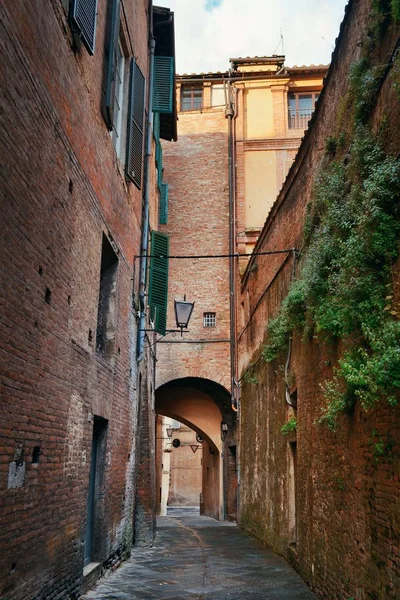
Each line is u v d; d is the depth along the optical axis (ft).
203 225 68.54
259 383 47.73
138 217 39.70
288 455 35.22
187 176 69.92
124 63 35.12
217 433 79.51
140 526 42.19
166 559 36.19
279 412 38.19
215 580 29.14
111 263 31.81
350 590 20.01
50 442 19.42
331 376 23.68
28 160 17.38
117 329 31.76
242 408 59.41
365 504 18.65
